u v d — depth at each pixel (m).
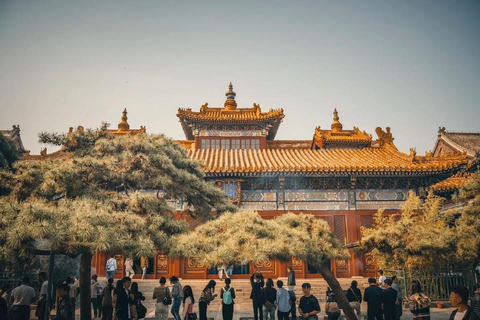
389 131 34.16
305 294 12.38
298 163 28.31
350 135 44.19
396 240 16.62
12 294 13.24
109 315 15.64
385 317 13.37
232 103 43.78
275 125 41.56
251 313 20.44
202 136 39.72
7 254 10.01
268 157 30.83
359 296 14.52
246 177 27.03
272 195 28.17
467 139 48.06
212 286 15.51
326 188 28.44
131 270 25.47
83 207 11.60
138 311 14.35
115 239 11.03
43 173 14.66
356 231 27.77
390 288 13.62
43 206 10.87
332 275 13.27
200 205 17.39
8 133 35.88
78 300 23.00
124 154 14.84
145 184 15.16
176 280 16.17
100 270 26.59
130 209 13.77
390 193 28.59
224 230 12.62
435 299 22.47
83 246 10.82
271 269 27.72
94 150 15.60
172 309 15.74
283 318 14.55
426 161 27.45
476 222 21.03
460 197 23.88
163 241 13.10
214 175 26.41
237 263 11.23
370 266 27.58
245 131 39.94
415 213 26.17
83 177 14.33
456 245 17.27
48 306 12.51
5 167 19.86
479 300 10.71
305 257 11.55
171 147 17.17
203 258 11.55
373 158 30.28
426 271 22.73
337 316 12.27
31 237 10.12
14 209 10.88
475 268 23.27
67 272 21.27
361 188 28.56
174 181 15.97
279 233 11.75
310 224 13.59
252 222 12.13
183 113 38.88
